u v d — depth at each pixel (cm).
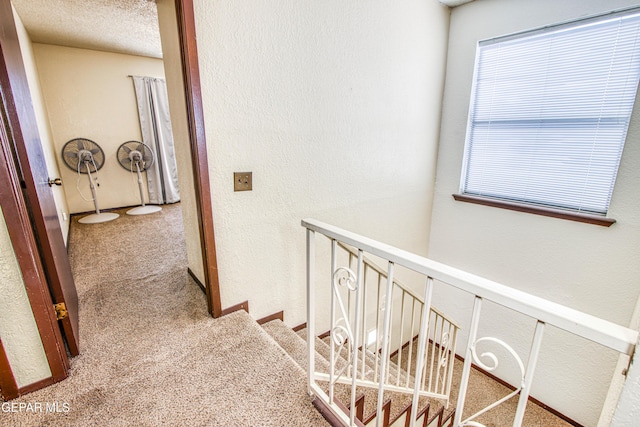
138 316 180
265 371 141
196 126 149
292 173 192
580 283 236
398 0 222
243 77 159
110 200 450
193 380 134
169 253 279
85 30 322
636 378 56
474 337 75
